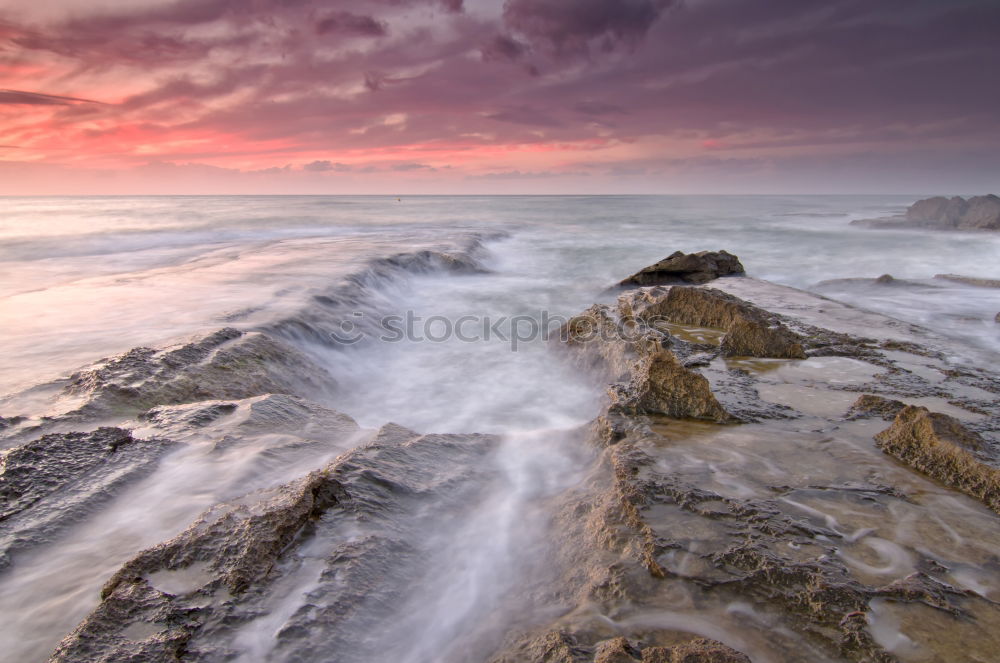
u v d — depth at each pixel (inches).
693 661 88.1
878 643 98.2
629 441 182.2
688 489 147.3
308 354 331.0
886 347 299.9
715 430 191.3
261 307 394.3
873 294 566.6
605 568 120.4
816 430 191.5
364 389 323.9
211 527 122.4
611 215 2076.8
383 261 633.6
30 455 163.2
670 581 114.3
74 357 292.2
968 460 150.9
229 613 101.6
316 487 137.6
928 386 239.3
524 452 190.1
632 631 101.3
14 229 1139.9
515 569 127.6
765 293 472.7
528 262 865.5
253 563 112.7
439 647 103.6
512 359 373.4
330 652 97.0
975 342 365.1
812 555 121.3
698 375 205.5
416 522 138.9
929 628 101.7
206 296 433.1
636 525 133.2
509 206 3031.5
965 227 1423.5
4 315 373.7
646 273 605.6
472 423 272.4
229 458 169.0
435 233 1138.0
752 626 103.0
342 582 111.3
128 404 217.0
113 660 90.3
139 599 103.4
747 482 153.0
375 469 154.3
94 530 135.8
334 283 492.1
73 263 729.0
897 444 171.6
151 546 126.6
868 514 138.2
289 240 965.2
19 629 105.3
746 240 1197.7
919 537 128.8
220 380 255.4
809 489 149.9
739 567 117.7
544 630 103.4
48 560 125.2
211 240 1038.4
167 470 162.9
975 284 591.5
